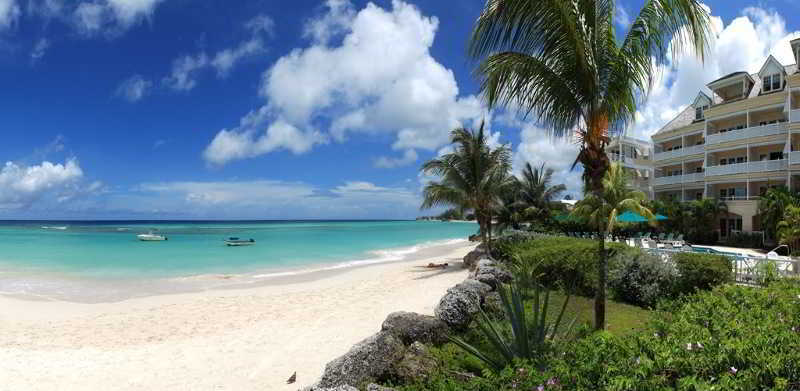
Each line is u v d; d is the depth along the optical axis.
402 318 7.66
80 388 7.36
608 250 12.42
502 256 19.73
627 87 7.35
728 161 33.97
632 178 44.72
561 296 12.10
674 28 6.61
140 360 8.72
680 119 41.53
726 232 32.19
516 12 6.51
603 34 7.30
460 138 23.16
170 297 15.41
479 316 8.02
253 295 15.57
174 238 52.62
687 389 2.51
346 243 47.31
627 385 2.56
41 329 11.23
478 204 23.30
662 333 4.07
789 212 21.97
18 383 7.54
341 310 12.69
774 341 3.06
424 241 54.56
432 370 6.24
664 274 10.77
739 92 33.34
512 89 7.41
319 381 6.00
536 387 3.13
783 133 28.92
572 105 7.50
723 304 4.90
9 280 19.45
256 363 8.44
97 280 19.62
